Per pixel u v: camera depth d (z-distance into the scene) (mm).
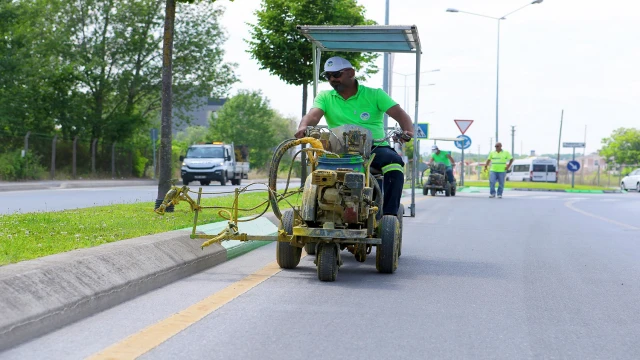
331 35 11375
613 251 11141
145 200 20031
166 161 13047
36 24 39969
